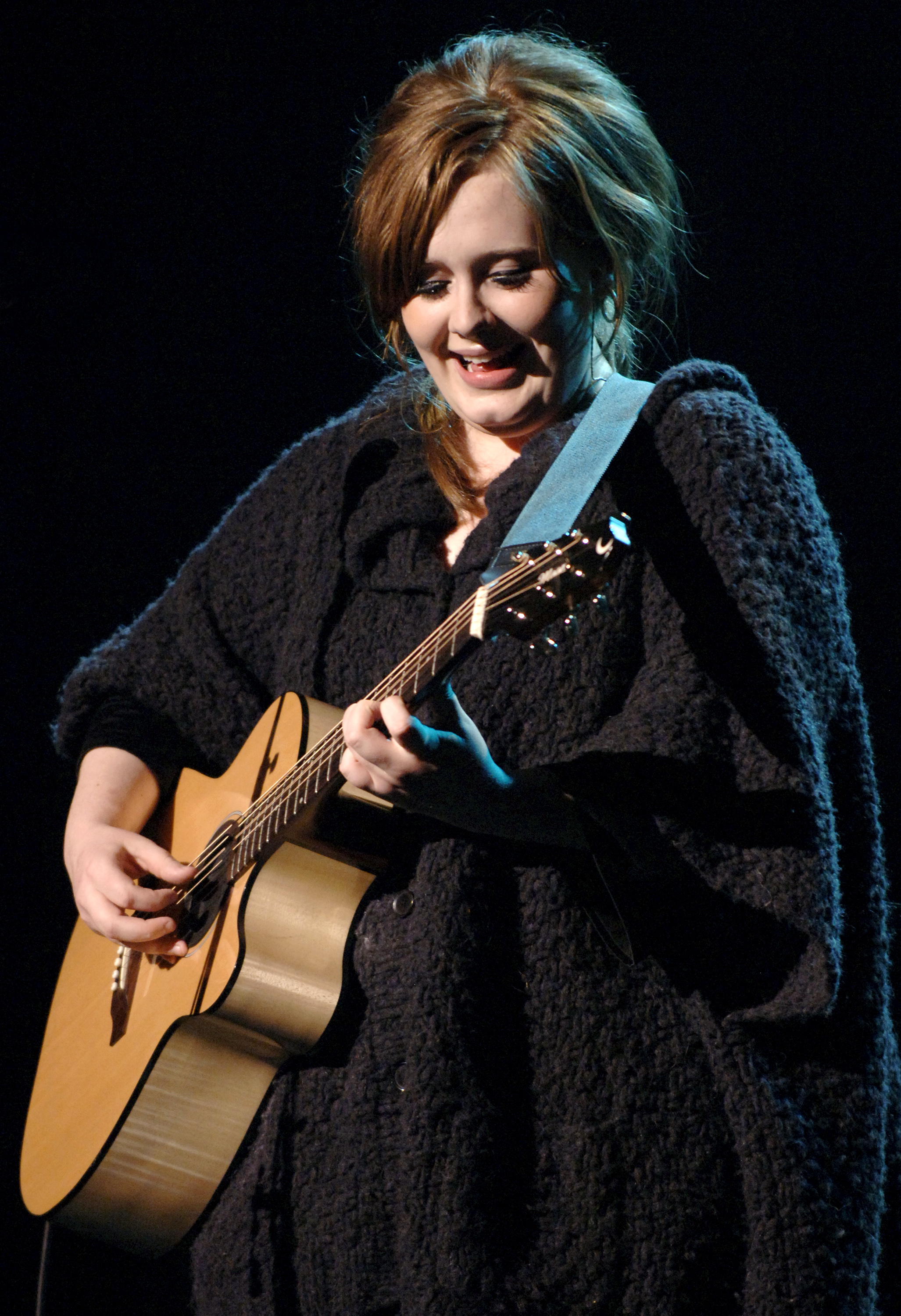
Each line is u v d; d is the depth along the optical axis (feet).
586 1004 14.19
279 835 16.39
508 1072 14.32
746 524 14.33
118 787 19.95
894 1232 15.42
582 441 14.89
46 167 35.32
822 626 14.55
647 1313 13.53
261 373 36.29
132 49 35.47
